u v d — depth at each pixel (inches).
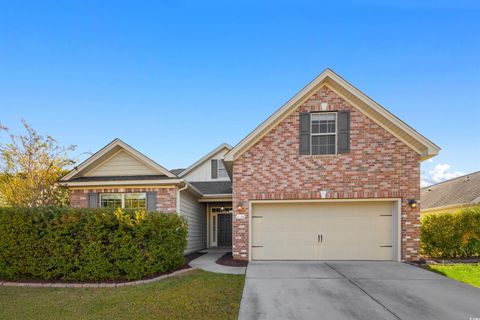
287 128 442.9
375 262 417.1
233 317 208.5
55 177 539.8
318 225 442.3
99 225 324.8
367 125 432.8
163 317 207.9
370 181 426.9
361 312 221.1
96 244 321.4
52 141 543.2
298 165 437.4
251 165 443.2
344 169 431.2
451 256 451.2
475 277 330.0
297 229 444.1
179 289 277.0
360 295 261.3
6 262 326.6
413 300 248.4
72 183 474.3
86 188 482.3
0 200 518.9
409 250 415.2
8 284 309.6
